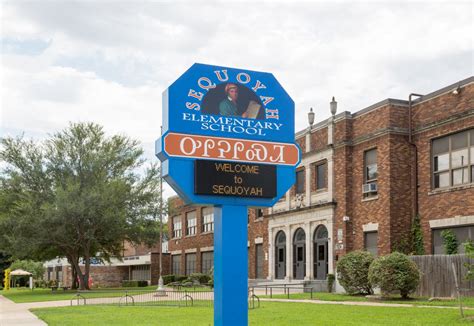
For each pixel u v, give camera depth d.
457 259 25.02
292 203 38.56
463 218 27.06
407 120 31.14
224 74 14.77
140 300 31.20
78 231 44.78
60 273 84.31
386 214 30.38
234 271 13.83
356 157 33.31
